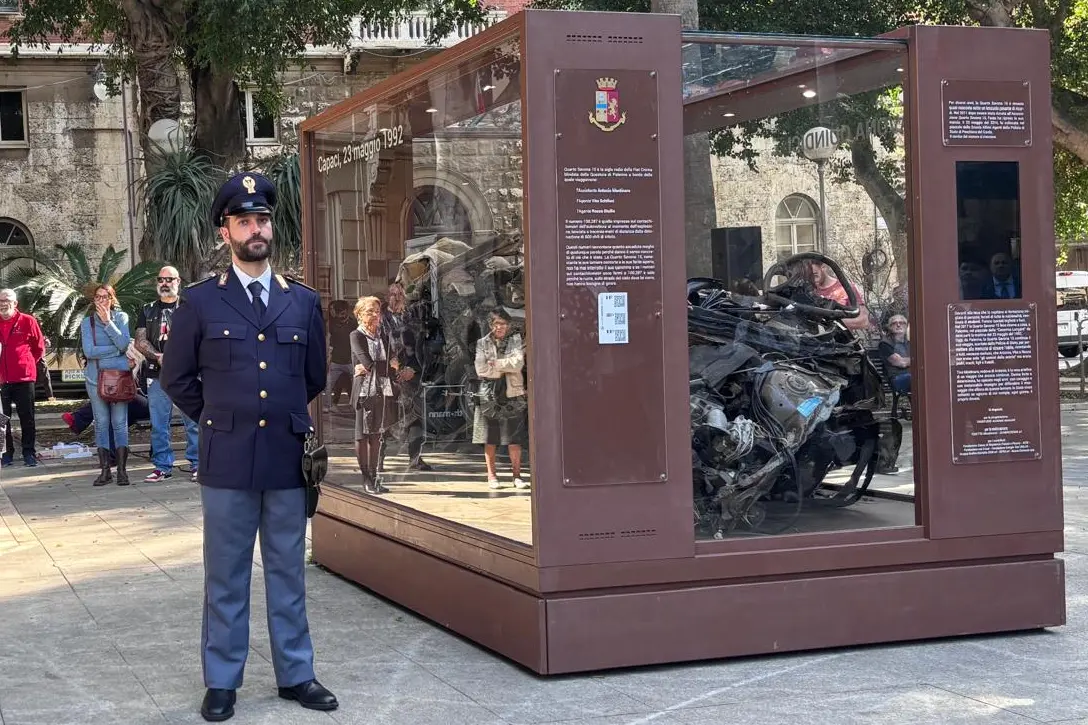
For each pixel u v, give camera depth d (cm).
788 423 521
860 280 535
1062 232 2495
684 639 483
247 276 453
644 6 1725
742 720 414
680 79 482
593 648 472
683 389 482
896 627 512
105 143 2622
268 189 453
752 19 1655
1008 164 526
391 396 609
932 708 425
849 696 441
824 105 527
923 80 514
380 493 627
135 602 618
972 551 521
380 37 2506
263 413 443
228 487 438
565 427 468
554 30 467
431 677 476
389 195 615
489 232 499
